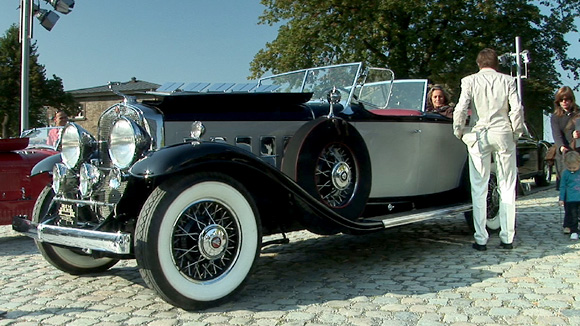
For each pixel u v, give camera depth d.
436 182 4.89
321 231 3.46
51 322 2.85
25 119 9.73
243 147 3.66
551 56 22.59
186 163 2.83
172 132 3.36
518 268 3.80
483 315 2.80
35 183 5.73
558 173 5.68
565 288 3.26
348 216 3.74
